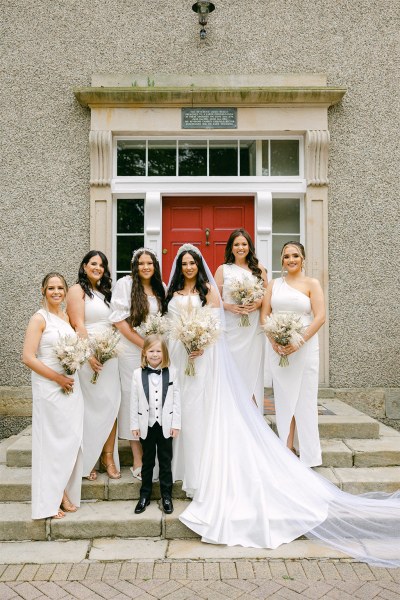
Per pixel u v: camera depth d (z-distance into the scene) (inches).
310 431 154.9
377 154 220.5
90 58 221.3
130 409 142.6
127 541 132.7
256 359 167.8
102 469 158.7
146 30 222.1
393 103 221.5
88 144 218.8
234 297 163.0
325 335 215.3
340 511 135.3
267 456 143.7
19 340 213.3
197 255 157.8
